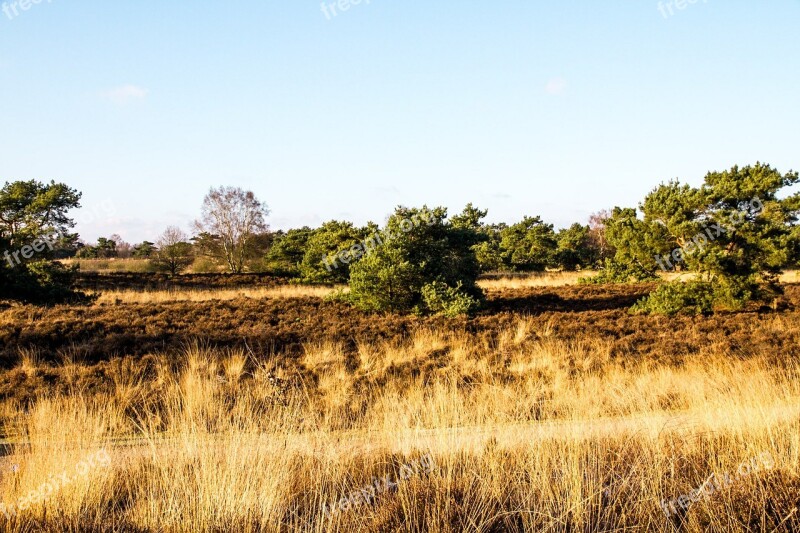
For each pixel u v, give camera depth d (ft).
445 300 66.85
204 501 16.10
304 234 159.94
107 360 40.86
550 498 16.26
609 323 60.39
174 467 17.94
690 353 44.27
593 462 18.61
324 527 15.52
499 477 17.43
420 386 33.30
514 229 189.37
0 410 28.66
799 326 55.01
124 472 18.92
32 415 24.68
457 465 18.86
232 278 140.67
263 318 63.67
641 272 116.88
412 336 51.44
